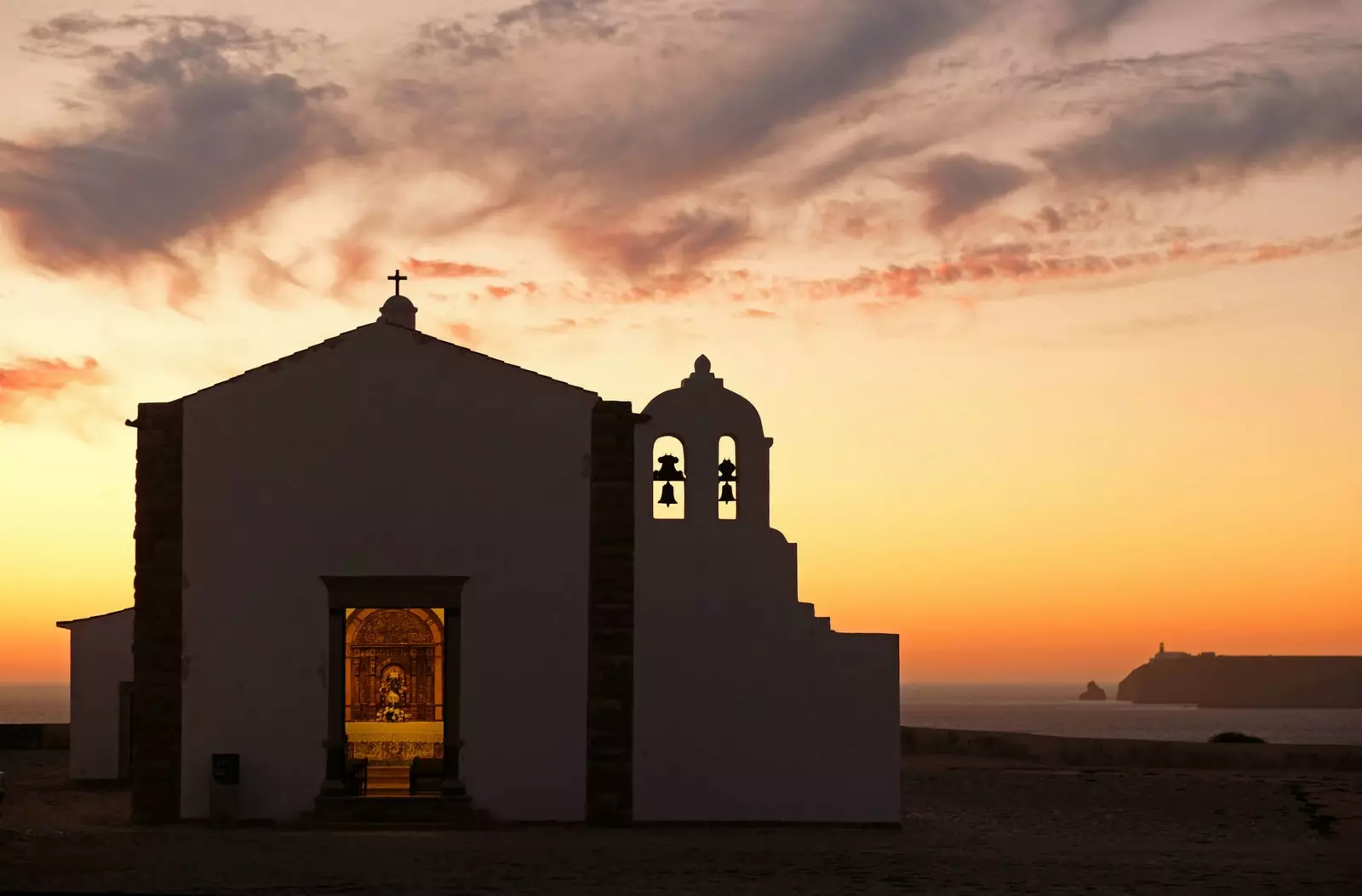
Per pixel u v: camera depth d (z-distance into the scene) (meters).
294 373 27.20
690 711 26.78
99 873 19.27
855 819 26.72
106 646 34.84
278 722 26.34
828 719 26.94
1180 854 23.03
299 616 26.62
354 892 17.75
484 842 23.67
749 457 27.50
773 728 26.86
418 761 28.22
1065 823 28.19
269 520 26.83
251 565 26.72
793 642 27.06
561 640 26.78
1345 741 164.25
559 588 26.88
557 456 27.14
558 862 20.91
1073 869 20.70
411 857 21.28
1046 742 44.41
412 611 31.38
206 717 26.34
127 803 30.06
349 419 27.12
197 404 27.05
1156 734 187.38
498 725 26.58
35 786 33.81
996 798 33.00
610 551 26.95
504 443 27.14
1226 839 25.70
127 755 34.56
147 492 26.81
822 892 18.12
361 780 27.89
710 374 27.80
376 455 27.03
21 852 21.70
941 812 30.16
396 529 26.88
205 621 26.56
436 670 31.33
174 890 17.69
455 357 27.31
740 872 19.98
